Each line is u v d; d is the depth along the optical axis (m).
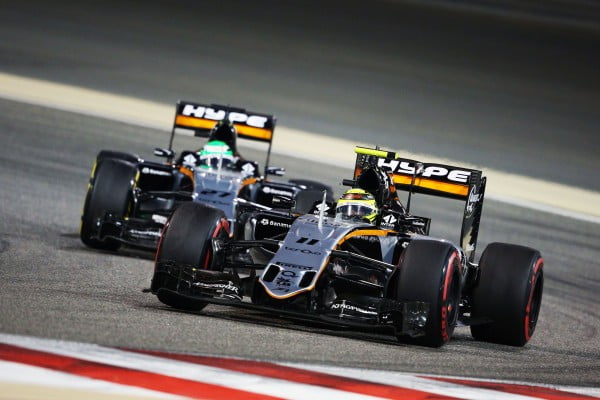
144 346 24.77
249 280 32.94
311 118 85.88
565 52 119.75
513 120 93.12
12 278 34.19
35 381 20.59
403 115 90.44
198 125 50.09
